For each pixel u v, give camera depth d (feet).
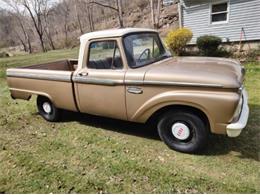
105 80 12.40
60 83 14.43
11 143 13.98
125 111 12.39
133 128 14.78
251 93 18.84
